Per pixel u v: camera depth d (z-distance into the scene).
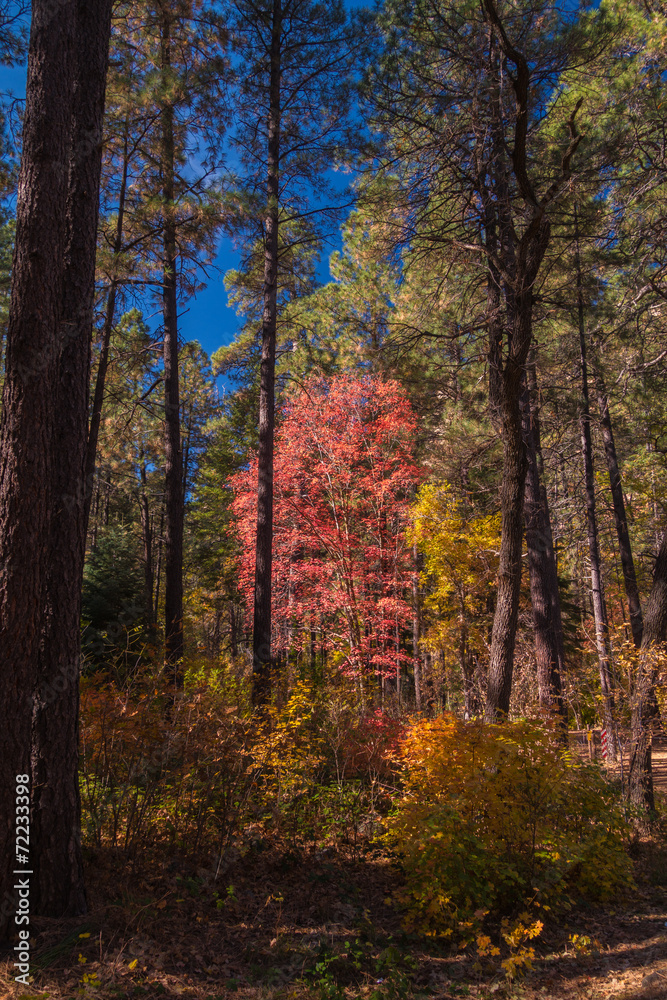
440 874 5.18
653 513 19.33
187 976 4.09
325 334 20.28
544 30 8.67
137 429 21.53
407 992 4.21
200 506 29.06
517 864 5.73
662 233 9.88
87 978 3.72
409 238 10.23
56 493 4.95
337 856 6.57
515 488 7.96
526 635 17.33
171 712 6.38
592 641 15.05
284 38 11.50
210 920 5.00
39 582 4.32
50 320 4.51
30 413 4.34
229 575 25.20
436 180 9.88
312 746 7.72
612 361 13.15
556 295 11.34
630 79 9.98
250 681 9.03
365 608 15.53
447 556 15.73
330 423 16.56
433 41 9.12
